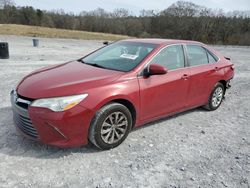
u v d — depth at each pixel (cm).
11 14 6688
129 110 417
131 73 410
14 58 1289
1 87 704
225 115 586
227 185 325
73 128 351
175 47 495
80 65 459
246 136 477
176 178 334
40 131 345
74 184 310
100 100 363
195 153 401
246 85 938
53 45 2378
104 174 333
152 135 454
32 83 380
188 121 533
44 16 6788
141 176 333
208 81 555
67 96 345
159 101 450
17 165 338
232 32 5703
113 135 392
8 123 458
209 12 6216
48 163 347
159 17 6562
